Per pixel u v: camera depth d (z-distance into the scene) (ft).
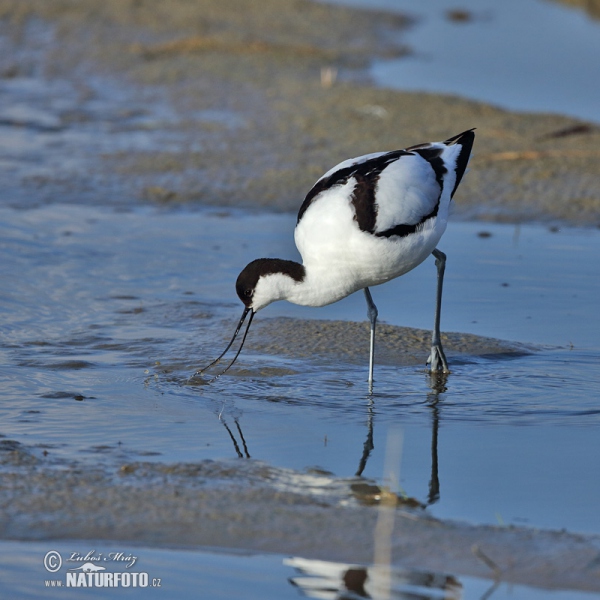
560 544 20.16
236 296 37.55
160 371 30.53
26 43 77.10
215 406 28.09
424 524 21.04
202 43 77.00
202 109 63.00
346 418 27.40
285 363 31.50
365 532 20.66
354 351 32.65
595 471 23.93
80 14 84.53
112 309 35.86
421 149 32.07
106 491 22.25
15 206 46.14
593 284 38.40
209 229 44.42
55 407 27.61
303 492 22.57
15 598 18.56
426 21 94.12
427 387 29.76
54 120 60.54
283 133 57.88
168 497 22.03
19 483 22.52
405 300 37.70
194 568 19.42
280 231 44.29
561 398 28.81
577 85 71.56
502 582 18.84
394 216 29.04
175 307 36.14
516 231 44.60
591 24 94.17
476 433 26.40
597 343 33.04
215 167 52.49
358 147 55.21
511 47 84.48
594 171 51.83
